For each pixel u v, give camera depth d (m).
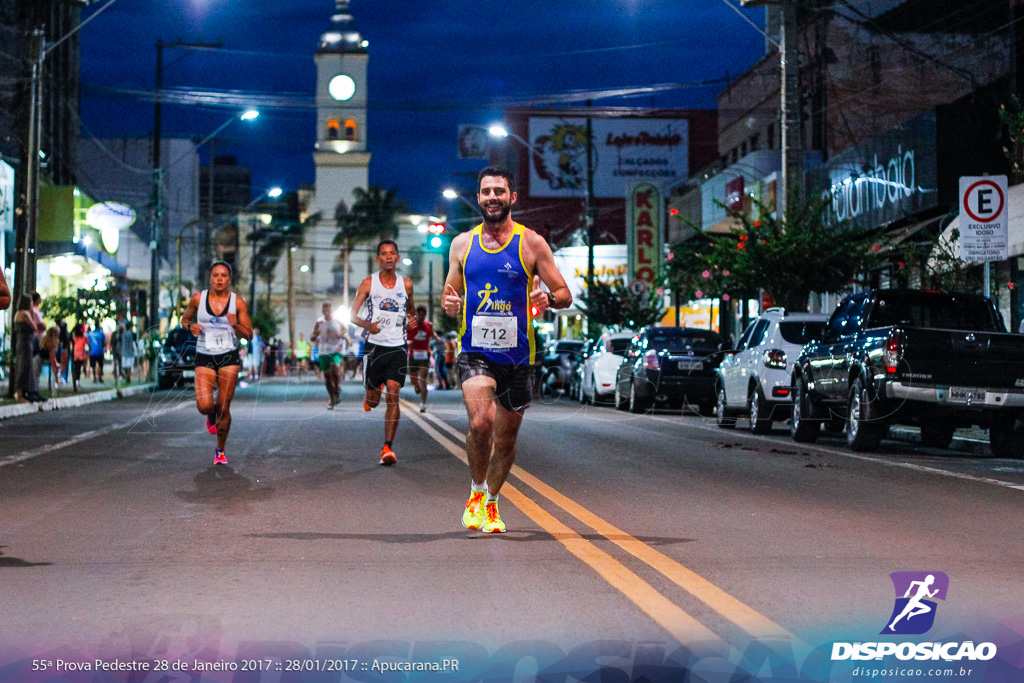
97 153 66.19
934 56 31.30
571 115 86.94
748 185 38.56
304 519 8.75
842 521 8.71
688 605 5.83
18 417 21.62
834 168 33.03
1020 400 14.02
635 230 50.81
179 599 6.03
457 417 20.88
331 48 107.06
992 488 10.92
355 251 98.75
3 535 8.05
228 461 13.03
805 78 40.84
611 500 9.90
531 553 7.30
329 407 23.28
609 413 24.84
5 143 37.69
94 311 34.47
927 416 14.36
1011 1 27.44
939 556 7.21
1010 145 25.52
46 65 44.38
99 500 9.82
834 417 16.91
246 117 38.16
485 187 7.75
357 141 106.75
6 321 32.31
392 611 5.74
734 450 15.20
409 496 10.08
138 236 62.62
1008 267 24.19
